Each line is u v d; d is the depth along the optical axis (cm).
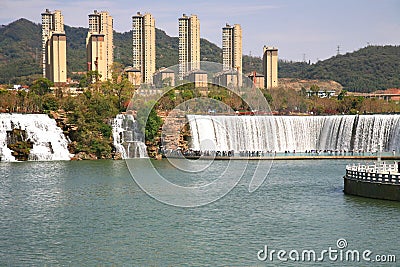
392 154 13425
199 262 4538
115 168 10962
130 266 4456
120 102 15550
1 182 8950
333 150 14550
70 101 14438
